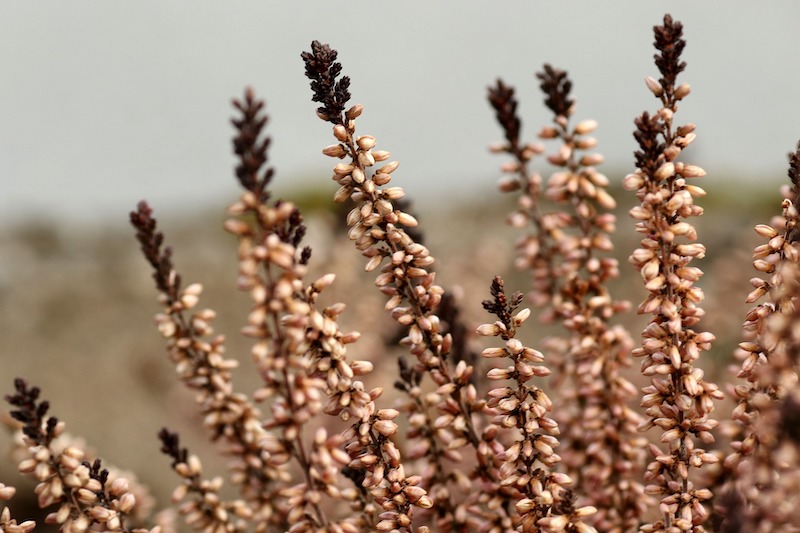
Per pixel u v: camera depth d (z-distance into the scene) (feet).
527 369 1.04
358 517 1.09
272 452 1.02
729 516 1.05
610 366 1.17
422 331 1.08
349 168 1.04
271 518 1.15
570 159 1.13
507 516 1.09
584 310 1.18
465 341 1.20
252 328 0.98
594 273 1.18
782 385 1.01
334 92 1.04
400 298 1.07
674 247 1.04
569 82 1.13
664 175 1.02
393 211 1.05
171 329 1.10
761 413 1.03
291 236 0.99
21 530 1.03
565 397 1.20
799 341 1.00
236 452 1.14
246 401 1.13
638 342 1.47
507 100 1.19
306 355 1.02
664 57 1.04
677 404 1.05
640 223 1.04
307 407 1.00
